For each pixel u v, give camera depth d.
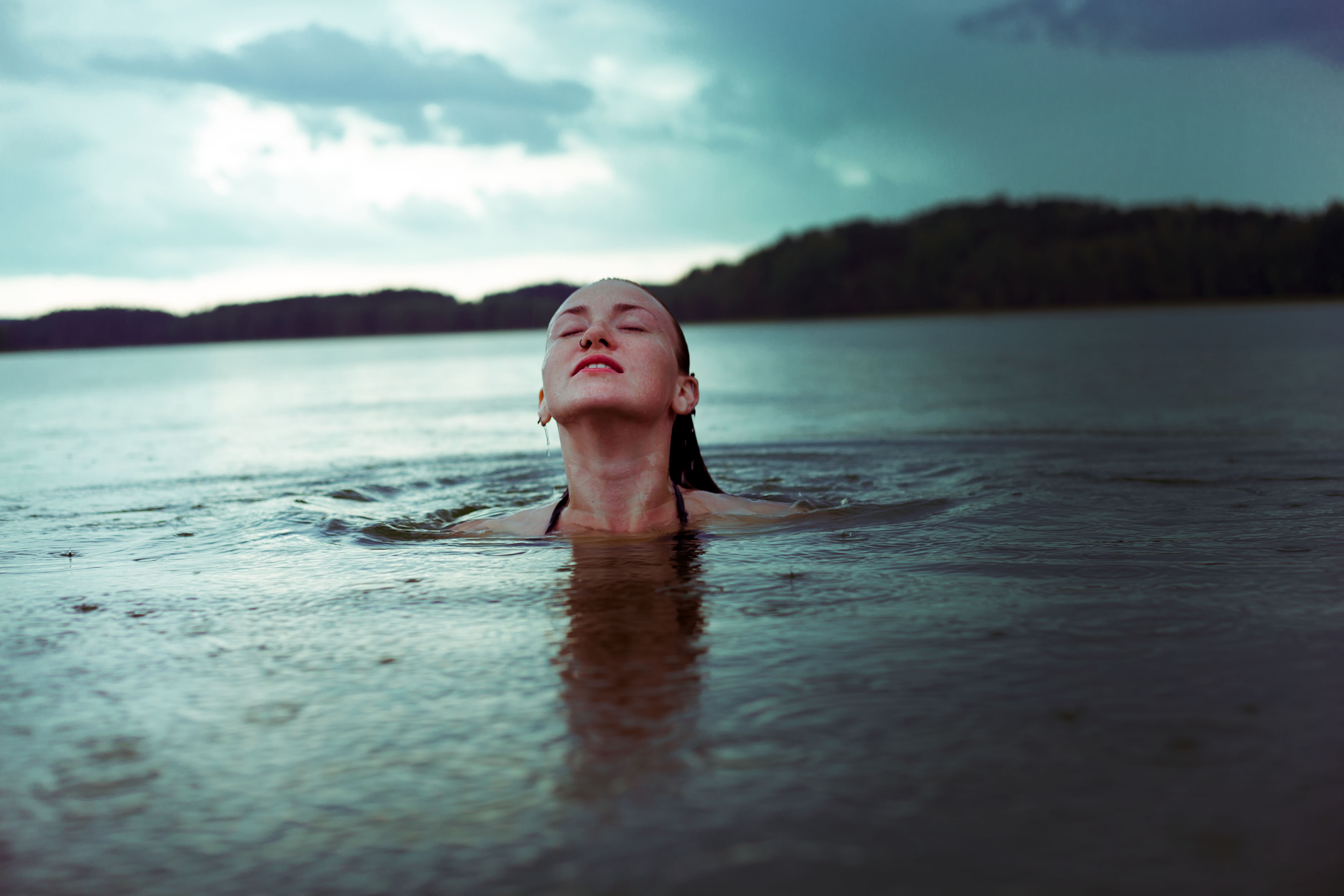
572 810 1.29
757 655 1.93
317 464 6.61
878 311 57.78
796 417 9.25
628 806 1.29
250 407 12.76
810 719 1.57
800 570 2.79
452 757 1.48
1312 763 1.36
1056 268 54.16
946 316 53.94
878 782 1.33
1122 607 2.23
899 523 3.61
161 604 2.67
